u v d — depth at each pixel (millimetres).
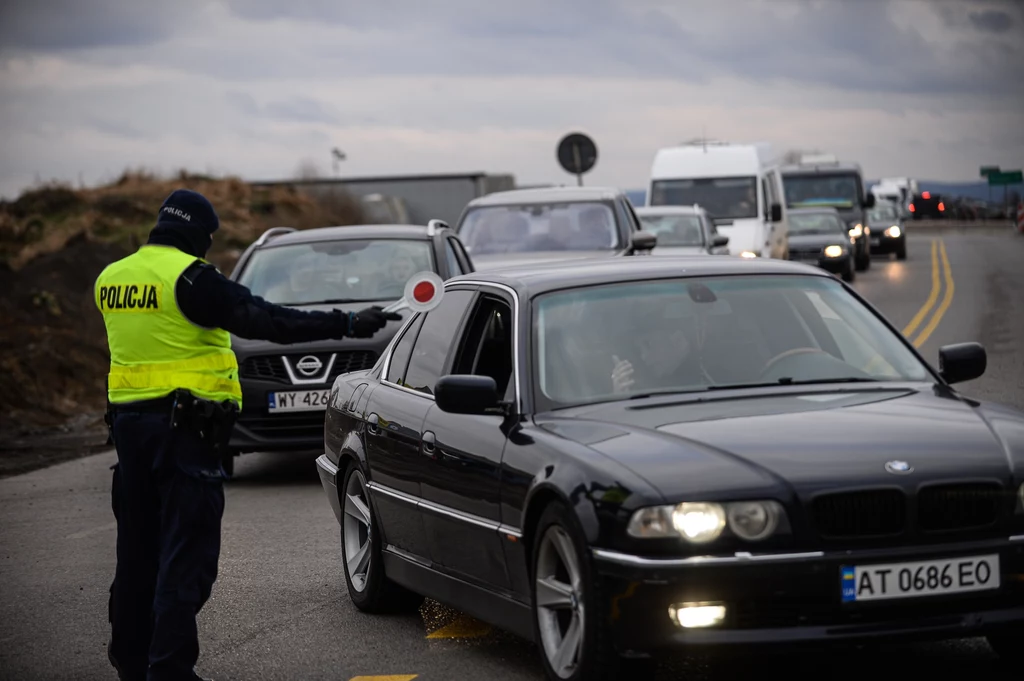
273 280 17422
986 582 6680
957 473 6734
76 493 16625
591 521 6750
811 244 48875
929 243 83125
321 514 14070
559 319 8359
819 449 6879
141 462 7660
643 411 7660
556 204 24484
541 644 7332
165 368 7609
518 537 7488
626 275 8758
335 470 10336
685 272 8844
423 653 8648
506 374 8492
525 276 8898
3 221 49562
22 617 10336
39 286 34688
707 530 6523
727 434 7117
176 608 7488
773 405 7660
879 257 68438
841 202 56938
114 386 7715
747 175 39500
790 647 6504
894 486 6637
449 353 9086
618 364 8109
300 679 8211
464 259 19078
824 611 6551
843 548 6578
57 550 13023
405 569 9180
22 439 22234
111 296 7703
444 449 8383
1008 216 121688
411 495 8906
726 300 8594
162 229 7832
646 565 6523
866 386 8125
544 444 7438
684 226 32719
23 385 26594
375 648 8852
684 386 8023
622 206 24828
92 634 9719
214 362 7703
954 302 37219
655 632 6539
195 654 7547
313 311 7680
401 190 68312
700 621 6520
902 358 8539
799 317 8570
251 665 8594
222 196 60969
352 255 17734
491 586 8023
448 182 68125
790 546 6551
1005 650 7438
